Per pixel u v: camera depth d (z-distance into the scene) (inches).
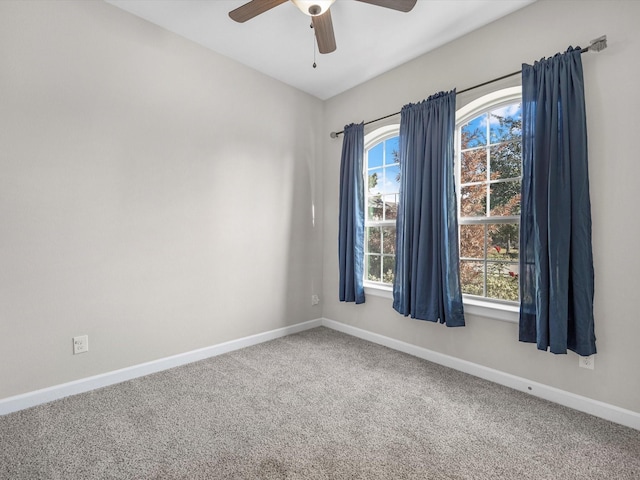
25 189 75.5
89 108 84.0
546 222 78.3
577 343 74.1
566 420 73.4
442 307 98.3
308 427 70.3
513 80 88.0
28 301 76.5
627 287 71.4
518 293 93.9
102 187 86.5
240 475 56.3
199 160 105.9
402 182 109.5
